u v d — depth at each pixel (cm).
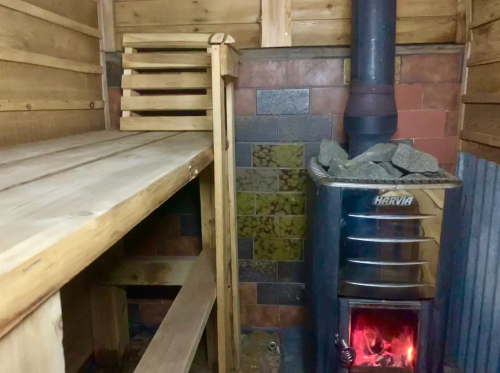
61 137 168
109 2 208
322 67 203
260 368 203
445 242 150
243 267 226
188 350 121
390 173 161
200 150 131
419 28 199
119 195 71
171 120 194
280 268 224
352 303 155
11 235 52
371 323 161
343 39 201
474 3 190
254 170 215
